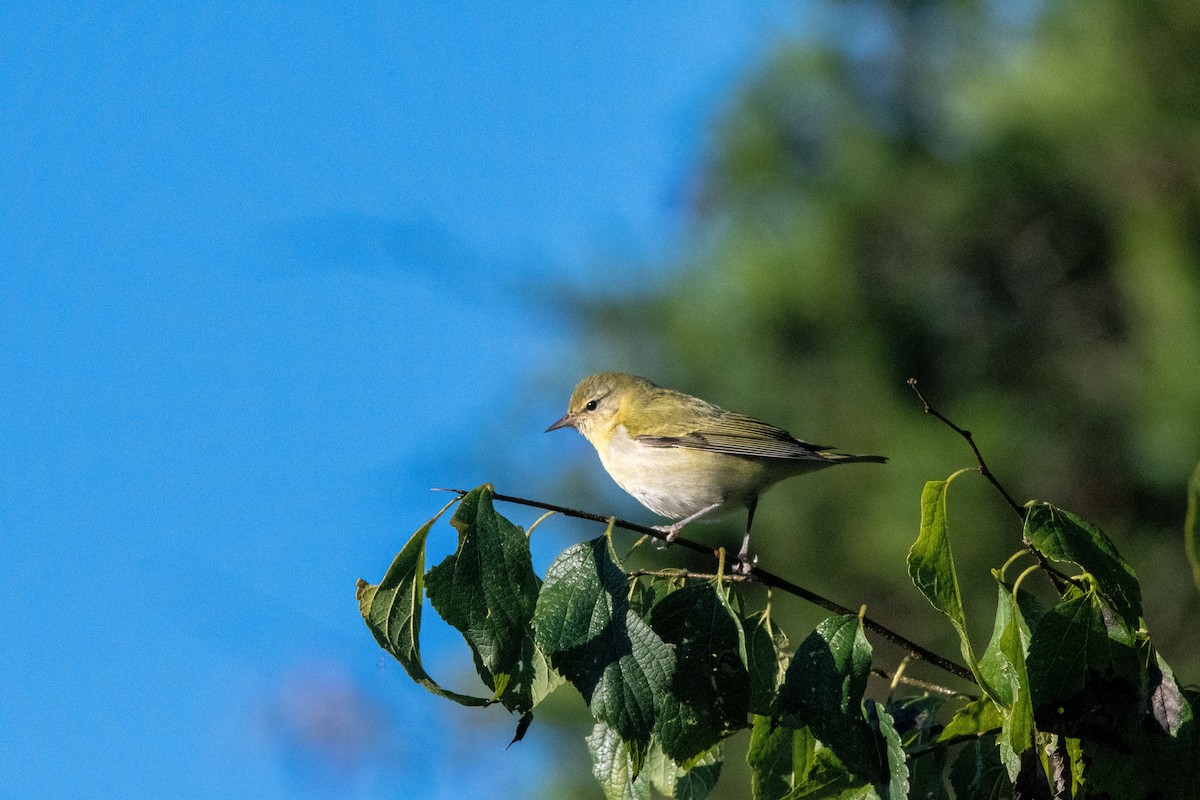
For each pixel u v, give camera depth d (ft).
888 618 42.70
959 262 44.39
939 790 20.43
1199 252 39.22
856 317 43.65
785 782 20.54
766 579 20.77
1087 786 17.95
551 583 18.58
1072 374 43.21
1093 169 41.45
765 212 46.50
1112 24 39.52
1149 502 41.70
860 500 42.42
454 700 18.16
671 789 21.58
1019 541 40.50
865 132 45.21
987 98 42.60
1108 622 17.88
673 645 18.49
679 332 45.83
